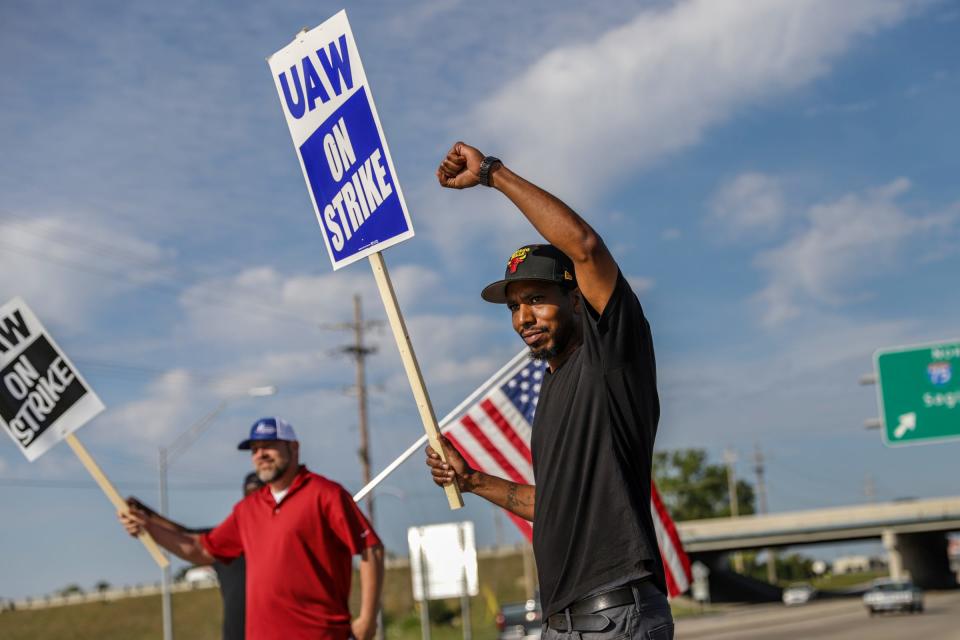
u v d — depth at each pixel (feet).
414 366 14.01
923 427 93.81
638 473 11.32
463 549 89.86
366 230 14.29
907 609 154.30
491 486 13.99
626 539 11.05
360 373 143.84
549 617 11.58
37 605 283.59
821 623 135.13
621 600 11.00
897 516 240.73
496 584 264.72
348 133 14.49
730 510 381.19
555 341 11.98
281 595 20.75
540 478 11.81
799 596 248.73
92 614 265.95
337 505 20.99
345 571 21.45
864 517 243.19
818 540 252.42
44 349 21.42
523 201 11.19
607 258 10.93
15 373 21.45
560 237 10.88
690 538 252.01
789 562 464.24
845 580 478.59
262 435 21.08
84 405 21.33
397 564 259.19
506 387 29.66
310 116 14.96
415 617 195.52
